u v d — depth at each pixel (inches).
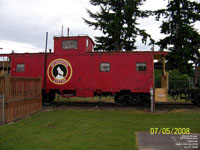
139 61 405.1
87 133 211.8
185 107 406.6
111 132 215.5
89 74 422.9
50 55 441.1
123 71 410.0
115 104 449.7
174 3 827.4
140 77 403.5
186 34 794.2
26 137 198.1
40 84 364.2
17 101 287.9
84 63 426.6
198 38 783.7
